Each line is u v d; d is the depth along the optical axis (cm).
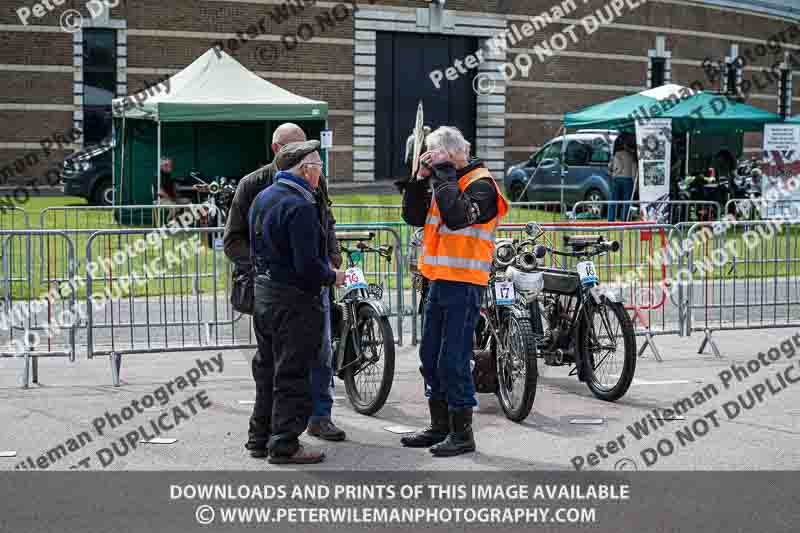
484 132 5912
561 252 1411
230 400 1390
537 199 4234
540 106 6103
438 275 1131
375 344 1309
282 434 1074
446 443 1122
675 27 6719
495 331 1315
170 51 4988
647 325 1719
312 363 1081
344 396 1431
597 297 1370
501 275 1364
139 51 4922
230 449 1145
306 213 1041
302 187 1059
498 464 1082
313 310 1070
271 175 1164
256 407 1111
